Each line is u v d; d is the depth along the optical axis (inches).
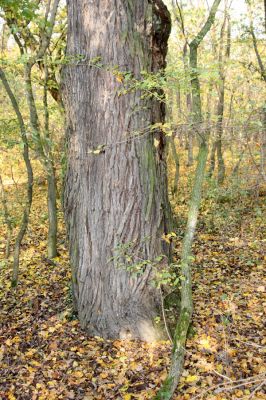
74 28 185.5
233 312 207.5
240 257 291.0
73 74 188.5
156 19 183.5
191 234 176.6
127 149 186.1
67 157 202.4
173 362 155.6
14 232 433.4
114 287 195.3
